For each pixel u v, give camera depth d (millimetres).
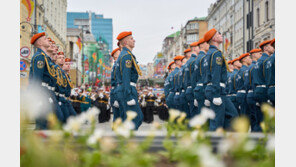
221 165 1817
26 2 23281
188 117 11109
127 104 7723
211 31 7848
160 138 3246
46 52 8438
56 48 9383
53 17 42344
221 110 7441
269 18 34219
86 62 67375
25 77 15281
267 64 8500
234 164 2062
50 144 2748
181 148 2602
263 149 2773
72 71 59344
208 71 7668
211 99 7492
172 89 12930
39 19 33625
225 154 2098
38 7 32750
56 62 10750
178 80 11438
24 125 2963
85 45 97562
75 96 18609
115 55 10609
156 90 24766
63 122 8562
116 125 2977
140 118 7832
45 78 8094
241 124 2129
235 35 49594
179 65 13188
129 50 8125
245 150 2096
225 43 51031
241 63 11719
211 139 3029
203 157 1852
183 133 3244
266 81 8688
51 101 7895
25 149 2592
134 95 7855
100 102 18219
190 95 9898
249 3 41312
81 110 18969
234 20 50000
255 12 39125
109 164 2504
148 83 56938
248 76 10195
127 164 2471
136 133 3268
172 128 3482
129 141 3016
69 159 2545
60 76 9273
